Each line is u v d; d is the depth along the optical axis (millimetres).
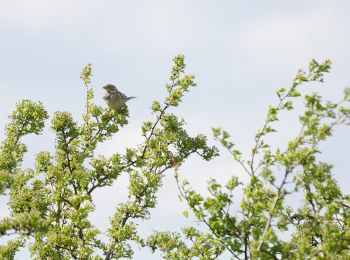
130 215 19672
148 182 19594
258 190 10344
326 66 10297
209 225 10398
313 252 9961
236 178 10352
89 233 18875
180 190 10555
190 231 13805
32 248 19266
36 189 20219
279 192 9664
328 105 9625
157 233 14508
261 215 10227
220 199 10289
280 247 9992
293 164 9594
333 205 11000
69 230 19156
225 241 10414
